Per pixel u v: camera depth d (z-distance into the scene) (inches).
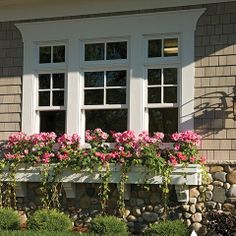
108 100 389.1
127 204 370.0
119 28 387.2
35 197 389.1
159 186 361.4
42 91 402.9
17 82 406.9
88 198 377.1
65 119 396.5
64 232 343.0
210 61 370.3
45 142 385.1
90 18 393.4
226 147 363.3
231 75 366.3
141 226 366.0
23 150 386.9
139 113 379.2
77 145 378.6
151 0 382.0
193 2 374.9
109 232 347.9
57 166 376.2
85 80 394.9
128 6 386.0
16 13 409.7
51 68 399.9
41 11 404.5
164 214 361.4
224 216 334.3
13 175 386.6
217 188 358.0
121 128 385.7
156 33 379.9
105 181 366.0
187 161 357.1
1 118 408.2
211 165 361.7
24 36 407.5
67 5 398.6
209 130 366.9
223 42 369.1
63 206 381.7
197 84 371.6
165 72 379.9
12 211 375.2
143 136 362.9
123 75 387.5
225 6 370.0
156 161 356.8
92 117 392.8
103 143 374.9
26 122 402.6
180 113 373.4
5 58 410.3
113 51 389.7
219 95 367.2
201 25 373.1
